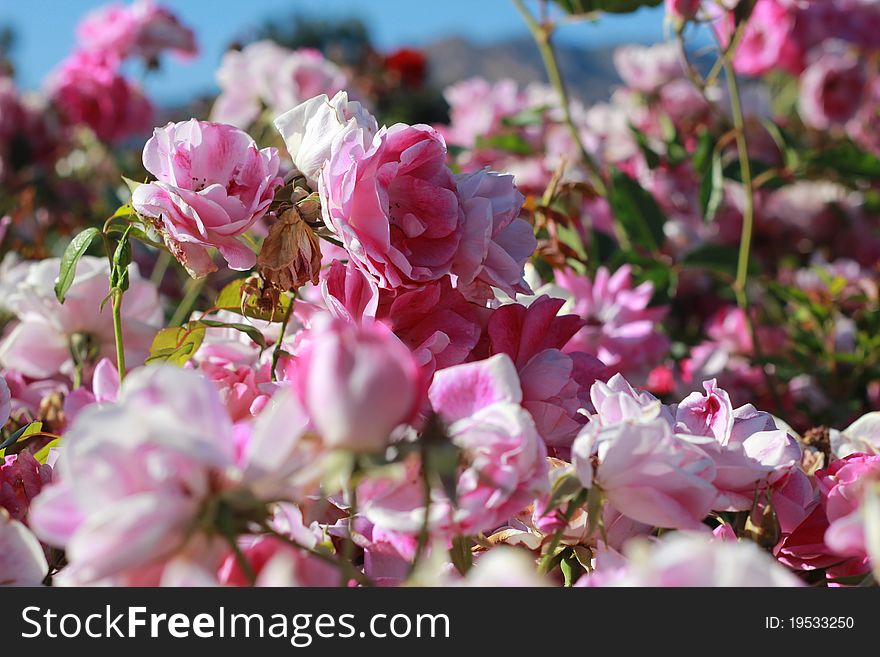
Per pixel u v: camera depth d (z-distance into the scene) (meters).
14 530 0.70
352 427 0.54
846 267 2.85
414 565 0.65
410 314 1.00
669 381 1.68
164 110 4.44
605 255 2.45
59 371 1.47
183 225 0.98
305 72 2.76
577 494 0.76
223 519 0.55
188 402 0.55
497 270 1.03
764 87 4.93
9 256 1.98
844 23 3.47
